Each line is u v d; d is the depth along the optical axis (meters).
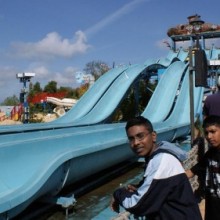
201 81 9.57
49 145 10.88
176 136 22.42
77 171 10.62
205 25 55.69
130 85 30.17
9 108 60.31
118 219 3.34
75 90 76.31
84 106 28.02
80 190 11.10
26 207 8.39
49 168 8.75
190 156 6.18
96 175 13.30
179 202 2.58
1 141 11.77
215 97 4.45
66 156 9.55
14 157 9.23
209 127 3.56
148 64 35.75
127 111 37.28
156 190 2.54
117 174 14.22
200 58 9.56
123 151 14.12
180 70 34.06
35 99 60.66
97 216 9.13
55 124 20.17
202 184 3.83
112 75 32.00
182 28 55.91
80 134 13.00
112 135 15.59
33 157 9.92
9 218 7.56
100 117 25.69
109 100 28.16
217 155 3.56
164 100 28.73
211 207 3.60
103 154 12.26
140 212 2.61
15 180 8.74
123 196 2.71
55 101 56.09
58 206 9.39
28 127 17.72
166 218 2.58
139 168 15.39
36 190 8.14
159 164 2.59
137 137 2.79
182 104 28.41
